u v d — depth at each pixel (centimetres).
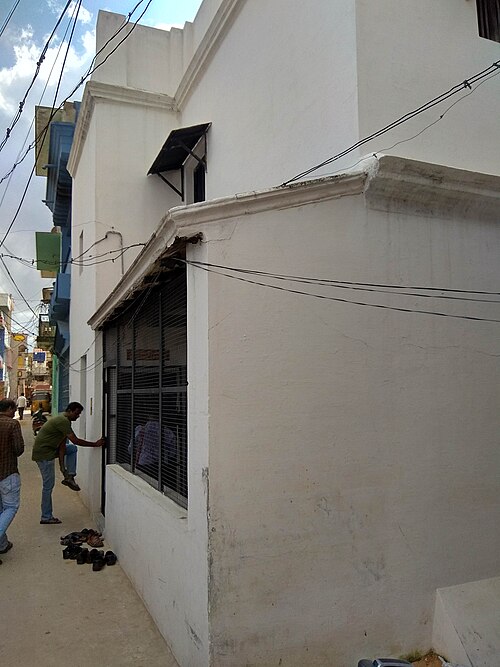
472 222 441
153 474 506
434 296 416
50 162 1293
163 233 361
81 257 968
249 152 617
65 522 781
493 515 419
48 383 4434
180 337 420
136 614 457
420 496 390
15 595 503
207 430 329
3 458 623
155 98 887
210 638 313
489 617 385
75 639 415
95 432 802
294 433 351
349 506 362
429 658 373
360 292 386
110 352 747
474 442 418
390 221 404
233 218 349
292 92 528
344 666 347
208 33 726
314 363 363
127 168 864
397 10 457
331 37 468
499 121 496
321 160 475
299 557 343
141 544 487
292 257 364
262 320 351
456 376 418
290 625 335
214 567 319
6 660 386
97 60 866
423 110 449
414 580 380
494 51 502
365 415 376
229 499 328
